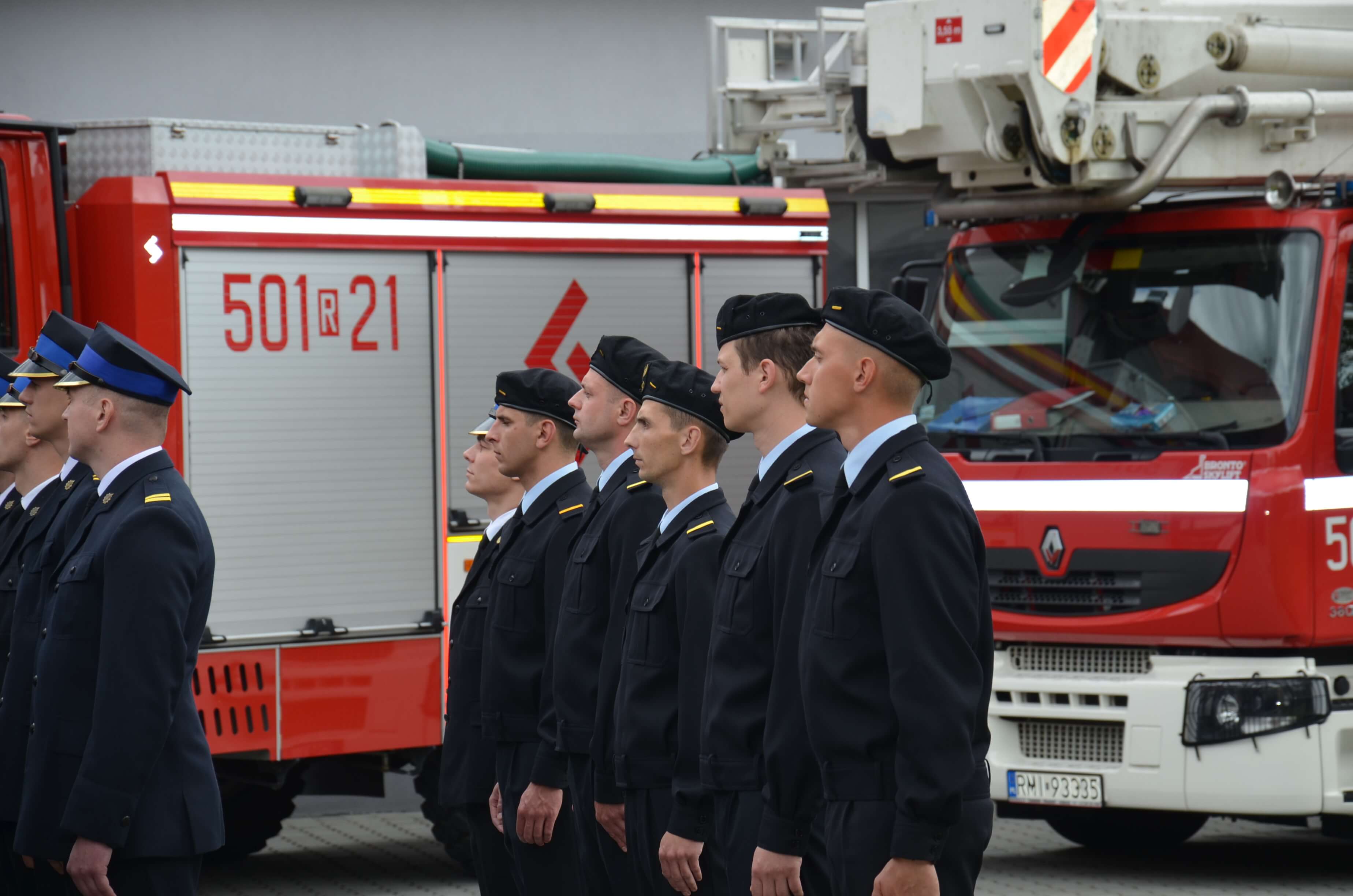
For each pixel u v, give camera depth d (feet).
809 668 16.88
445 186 35.68
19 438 26.91
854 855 16.46
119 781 19.85
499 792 24.54
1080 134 33.09
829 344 17.15
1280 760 32.76
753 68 43.27
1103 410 34.68
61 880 22.45
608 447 23.58
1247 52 34.37
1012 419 35.63
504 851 25.27
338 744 33.96
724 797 19.11
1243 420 33.19
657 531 21.58
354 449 34.47
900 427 17.01
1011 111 33.88
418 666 34.94
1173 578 33.27
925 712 15.78
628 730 21.08
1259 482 32.65
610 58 62.08
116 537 20.52
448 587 35.29
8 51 55.98
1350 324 33.42
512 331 36.47
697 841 19.88
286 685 33.47
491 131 60.80
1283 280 33.37
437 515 35.29
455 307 35.73
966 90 33.78
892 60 34.58
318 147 35.76
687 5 62.95
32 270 31.96
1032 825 42.96
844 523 16.92
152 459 21.44
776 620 18.29
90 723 20.79
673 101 63.00
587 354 37.45
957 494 16.48
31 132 32.12
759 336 19.33
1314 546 32.65
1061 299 35.76
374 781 36.68
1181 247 34.63
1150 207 35.29
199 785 20.89
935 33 34.06
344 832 41.81
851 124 38.65
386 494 34.76
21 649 23.13
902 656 15.96
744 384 19.39
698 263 38.83
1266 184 33.76
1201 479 33.14
